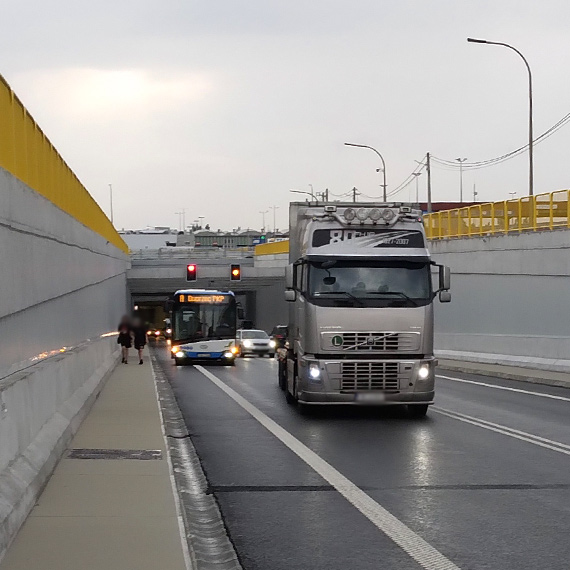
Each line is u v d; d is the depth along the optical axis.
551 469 11.91
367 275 17.73
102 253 30.70
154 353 55.41
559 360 31.41
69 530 7.81
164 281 63.47
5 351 10.65
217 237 149.62
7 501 7.52
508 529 8.55
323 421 17.64
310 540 8.16
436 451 13.55
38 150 15.09
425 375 17.58
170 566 6.70
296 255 20.25
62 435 12.12
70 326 18.83
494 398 22.69
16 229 11.30
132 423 15.77
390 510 9.40
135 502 9.02
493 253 37.56
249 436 15.36
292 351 20.19
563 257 32.44
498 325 37.47
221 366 40.31
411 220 18.30
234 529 8.59
